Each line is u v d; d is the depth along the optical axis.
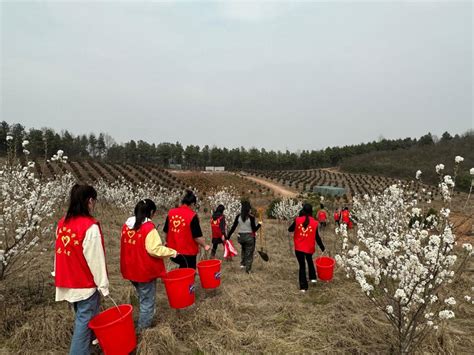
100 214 11.56
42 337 2.82
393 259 2.93
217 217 6.01
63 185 10.59
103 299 3.77
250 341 2.99
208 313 3.35
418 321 2.80
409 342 2.63
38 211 4.15
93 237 2.22
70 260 2.27
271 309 3.74
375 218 6.06
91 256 2.21
